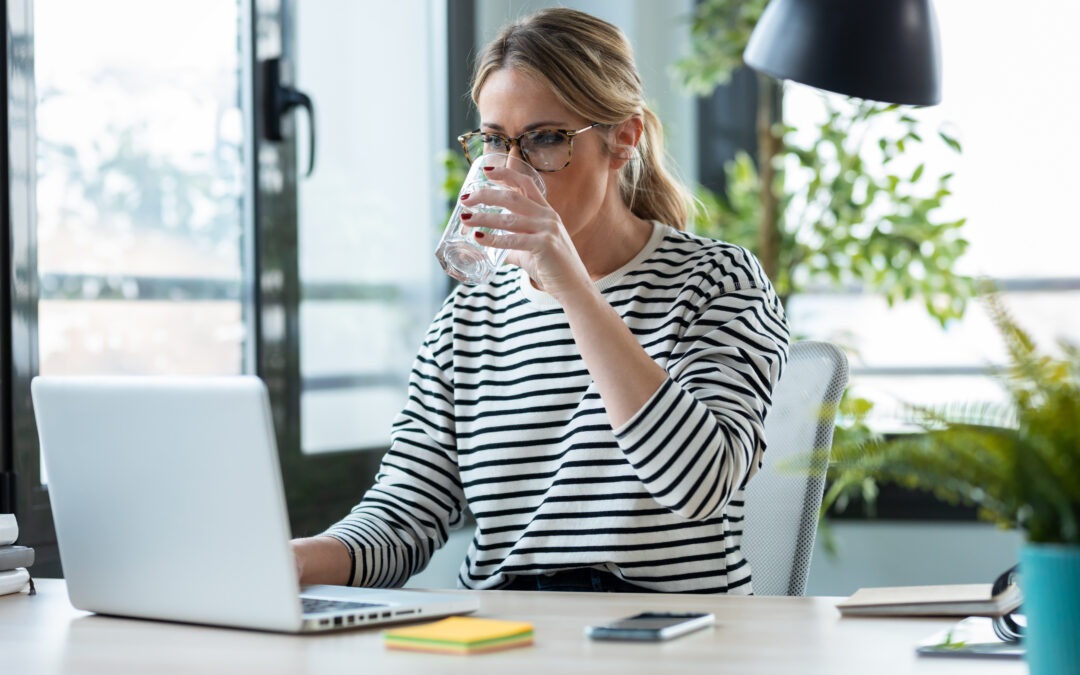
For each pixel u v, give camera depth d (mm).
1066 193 3045
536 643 929
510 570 1399
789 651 890
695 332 1369
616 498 1365
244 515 962
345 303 2537
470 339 1545
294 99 2305
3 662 907
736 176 3004
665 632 934
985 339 3119
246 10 2258
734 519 1413
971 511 3115
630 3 3182
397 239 2705
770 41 1717
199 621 1023
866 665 843
